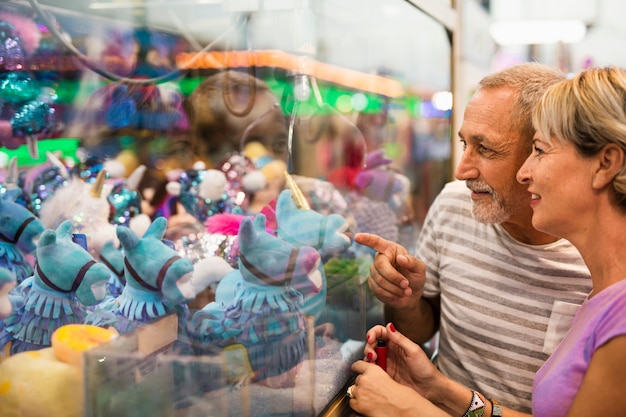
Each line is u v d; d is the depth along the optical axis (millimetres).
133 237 819
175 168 1328
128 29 1336
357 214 1606
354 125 1706
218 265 966
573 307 1371
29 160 1036
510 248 1450
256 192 1311
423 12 1966
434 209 1644
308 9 1478
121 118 1277
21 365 678
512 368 1440
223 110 1443
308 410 1025
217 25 1497
